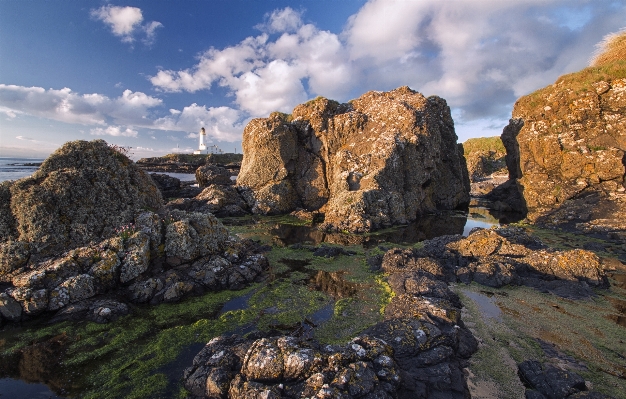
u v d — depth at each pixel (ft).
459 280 47.01
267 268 50.75
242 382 22.07
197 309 37.11
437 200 118.83
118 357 28.09
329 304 39.32
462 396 23.82
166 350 29.12
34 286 33.88
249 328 33.24
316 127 112.06
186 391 23.82
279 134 108.68
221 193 101.96
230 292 41.83
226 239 50.70
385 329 29.89
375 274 49.44
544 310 38.42
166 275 41.01
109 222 42.91
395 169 94.94
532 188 96.22
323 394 19.71
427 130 103.50
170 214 48.08
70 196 41.19
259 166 108.47
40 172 42.42
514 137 119.96
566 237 71.87
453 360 28.04
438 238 63.67
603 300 41.16
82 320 33.30
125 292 38.06
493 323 35.19
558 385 24.21
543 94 104.94
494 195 132.36
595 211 80.18
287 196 106.32
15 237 37.70
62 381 25.08
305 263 54.34
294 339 25.00
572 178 90.17
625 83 87.51
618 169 83.51
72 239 39.91
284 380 22.00
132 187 47.32
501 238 55.06
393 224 88.12
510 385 25.50
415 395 23.06
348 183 93.86
